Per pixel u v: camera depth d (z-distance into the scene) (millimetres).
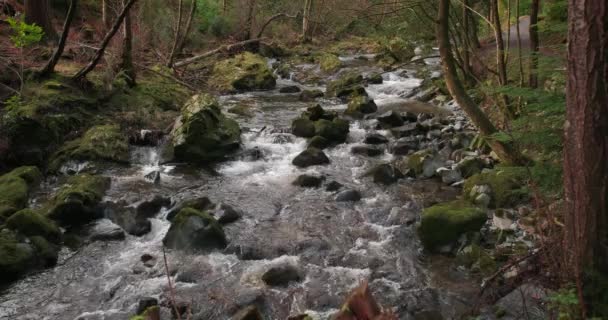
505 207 7633
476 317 5180
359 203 8445
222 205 7945
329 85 17562
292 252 6977
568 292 3863
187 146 10211
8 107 9734
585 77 3713
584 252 3891
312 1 26703
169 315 5605
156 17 20266
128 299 5934
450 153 10352
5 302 5875
